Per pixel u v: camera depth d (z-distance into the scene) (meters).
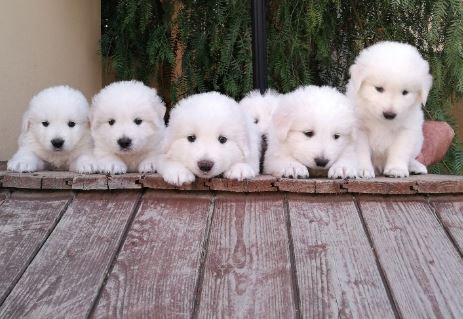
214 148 0.94
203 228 0.83
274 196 0.91
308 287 0.70
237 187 0.91
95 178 0.92
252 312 0.66
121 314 0.66
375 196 0.91
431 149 1.35
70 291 0.70
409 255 0.77
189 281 0.72
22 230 0.83
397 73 1.09
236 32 1.57
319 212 0.87
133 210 0.87
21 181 0.94
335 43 1.72
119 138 1.08
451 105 1.72
